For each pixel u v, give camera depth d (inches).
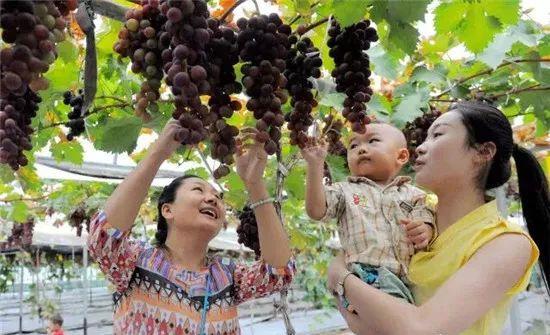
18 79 47.7
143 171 79.9
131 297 94.2
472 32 88.3
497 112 78.2
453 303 65.3
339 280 77.9
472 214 75.3
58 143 145.7
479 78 144.8
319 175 88.0
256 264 102.3
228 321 98.1
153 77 62.6
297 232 235.5
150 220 296.0
